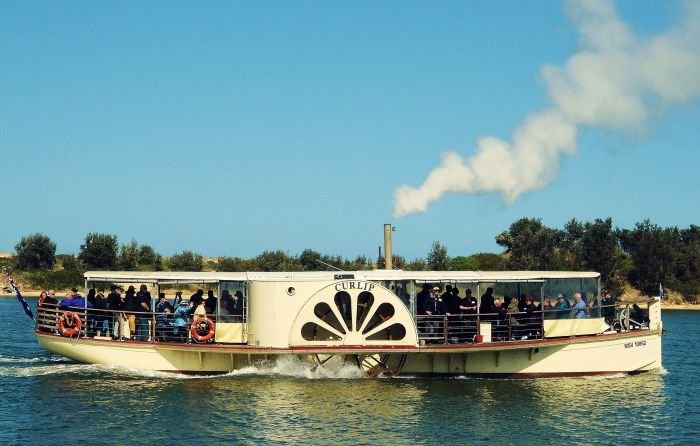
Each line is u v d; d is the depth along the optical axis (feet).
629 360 103.14
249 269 290.15
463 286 108.78
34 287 310.04
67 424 78.79
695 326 212.02
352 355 100.01
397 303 95.55
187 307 99.40
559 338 99.55
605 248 299.79
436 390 94.68
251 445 73.00
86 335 100.07
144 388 92.73
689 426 81.46
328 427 78.84
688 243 353.72
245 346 95.91
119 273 100.01
